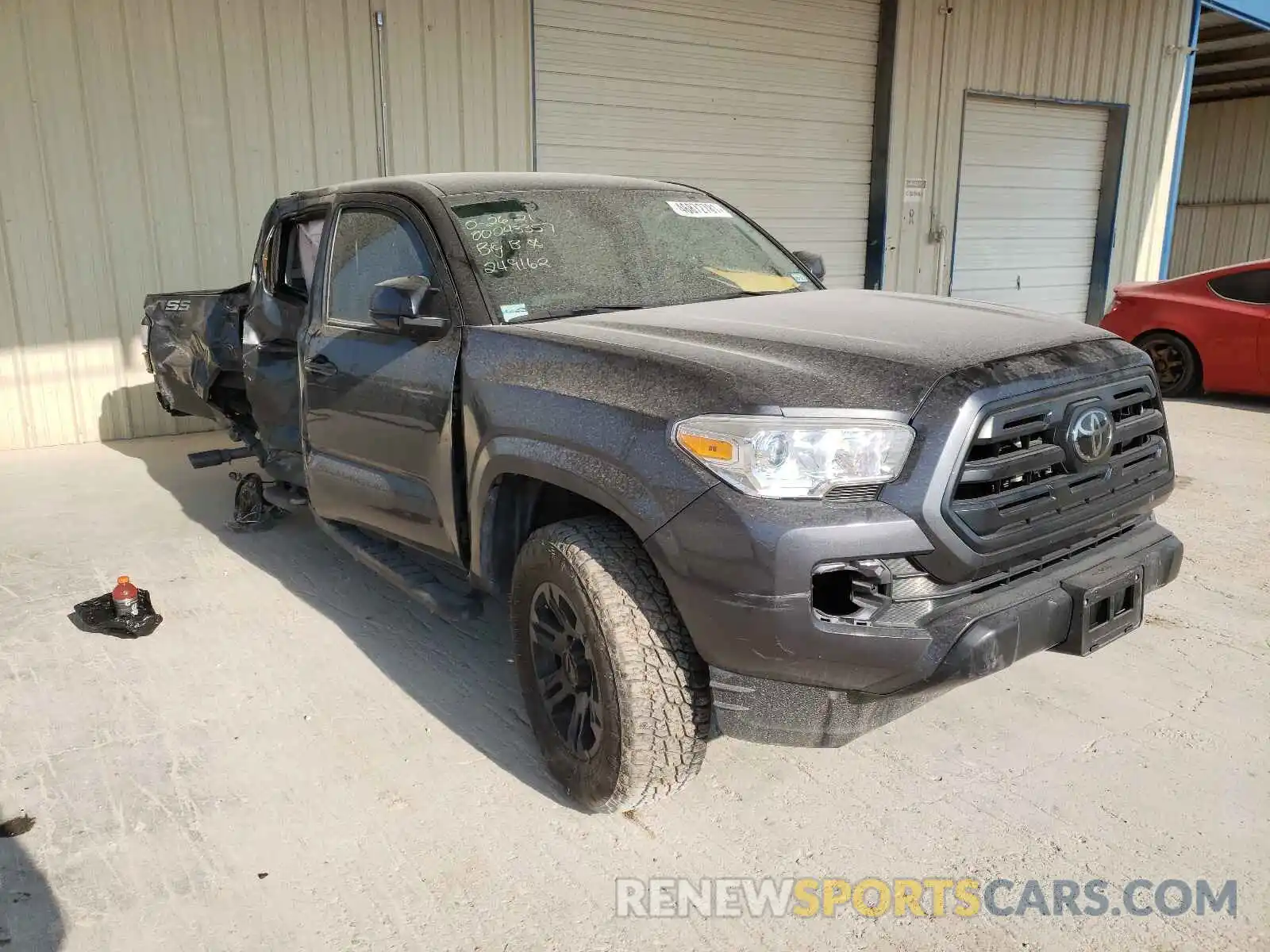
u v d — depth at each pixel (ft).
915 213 38.86
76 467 23.17
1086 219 45.14
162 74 24.70
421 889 8.68
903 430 8.06
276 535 18.21
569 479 9.16
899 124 37.29
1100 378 9.24
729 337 9.50
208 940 8.07
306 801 9.96
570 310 11.30
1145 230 46.93
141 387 26.09
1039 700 11.85
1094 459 9.01
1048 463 8.70
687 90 32.53
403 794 10.08
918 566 8.07
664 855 9.14
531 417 9.64
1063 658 12.94
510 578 10.96
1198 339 29.66
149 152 24.91
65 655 13.24
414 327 11.30
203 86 25.20
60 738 11.17
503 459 9.88
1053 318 10.63
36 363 24.80
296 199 15.80
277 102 26.05
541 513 10.77
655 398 8.73
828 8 34.96
